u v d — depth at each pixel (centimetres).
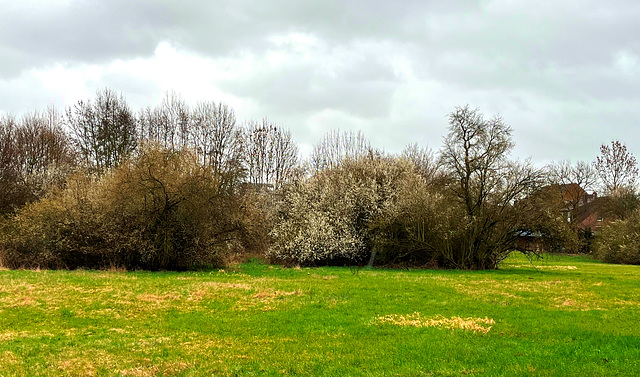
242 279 2744
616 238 5794
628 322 1627
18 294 1989
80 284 2281
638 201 7094
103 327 1540
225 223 3562
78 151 5269
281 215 4469
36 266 3212
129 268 3291
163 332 1480
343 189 4303
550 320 1650
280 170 6119
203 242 3369
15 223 3316
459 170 4003
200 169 3403
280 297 2088
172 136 5688
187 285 2359
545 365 1088
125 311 1772
